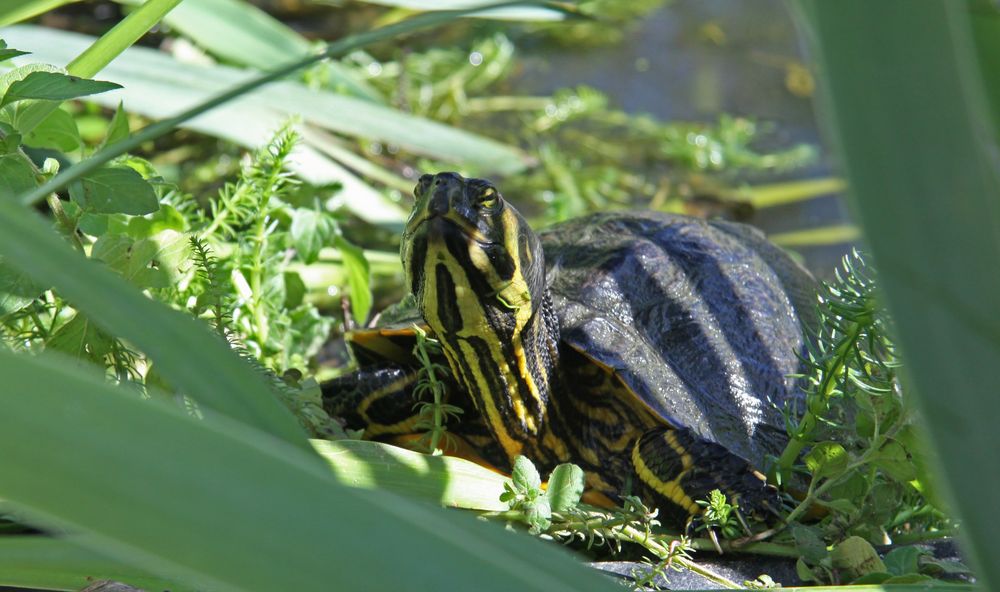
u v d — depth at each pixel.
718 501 1.70
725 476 1.73
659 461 1.74
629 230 1.81
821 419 1.71
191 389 1.30
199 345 1.39
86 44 1.91
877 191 1.06
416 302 1.75
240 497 1.03
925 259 1.08
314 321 1.81
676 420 1.74
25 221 1.17
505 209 1.74
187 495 1.01
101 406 1.01
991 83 1.37
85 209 1.67
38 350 1.68
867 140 1.06
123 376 1.68
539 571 1.25
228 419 1.24
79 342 1.67
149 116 1.92
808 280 1.85
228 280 1.75
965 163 1.07
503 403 1.76
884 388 1.69
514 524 1.69
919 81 1.05
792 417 1.76
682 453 1.73
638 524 1.70
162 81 1.94
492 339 1.75
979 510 1.13
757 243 1.85
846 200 1.10
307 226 1.79
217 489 1.03
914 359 1.09
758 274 1.81
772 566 1.70
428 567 1.09
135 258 1.68
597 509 1.72
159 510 0.99
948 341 1.09
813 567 1.70
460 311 1.74
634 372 1.75
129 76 1.93
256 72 1.98
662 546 1.69
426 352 1.76
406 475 1.67
